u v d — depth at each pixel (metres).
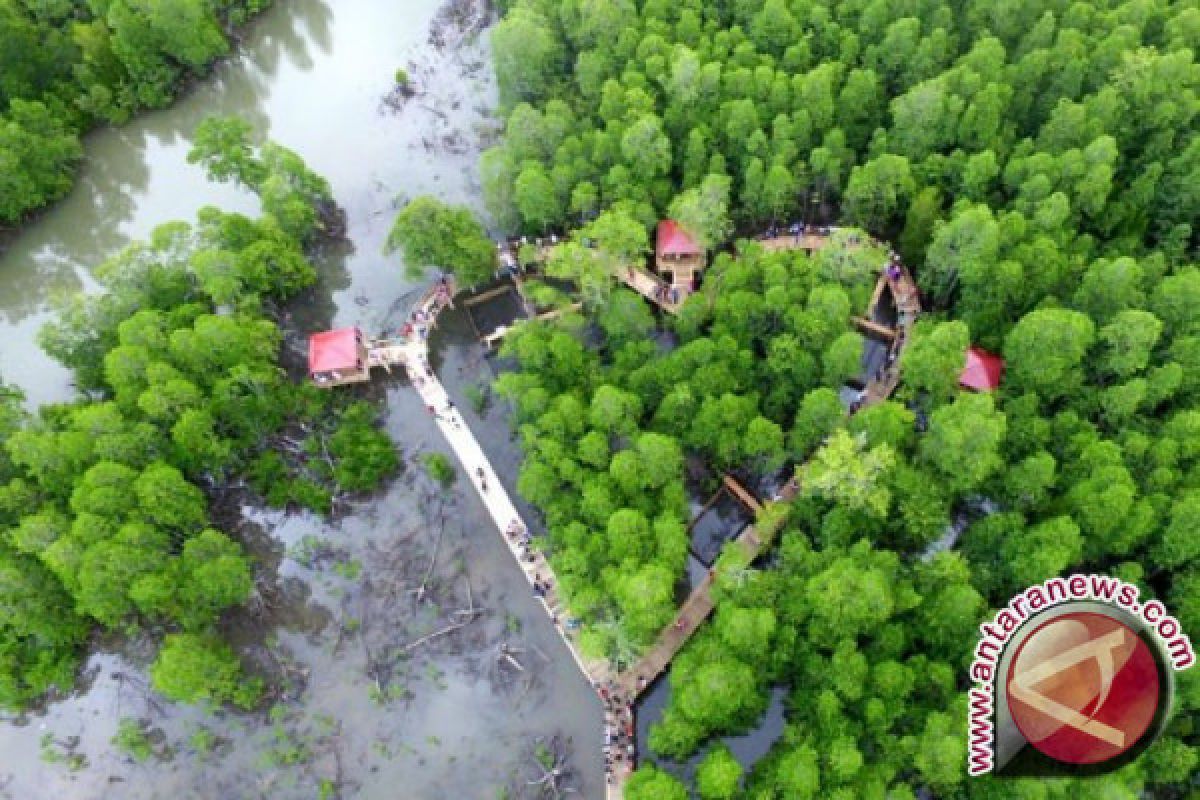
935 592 63.19
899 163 85.31
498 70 105.12
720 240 89.88
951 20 99.06
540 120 93.31
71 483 75.75
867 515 68.06
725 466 78.44
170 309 88.62
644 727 69.06
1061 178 83.75
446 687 72.38
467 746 69.75
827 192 97.06
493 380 89.94
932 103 86.88
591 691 71.38
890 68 97.75
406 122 118.69
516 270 95.56
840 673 59.72
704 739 66.94
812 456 75.31
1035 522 69.00
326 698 72.75
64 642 74.56
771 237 95.19
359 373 89.25
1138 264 79.69
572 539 69.44
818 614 62.56
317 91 124.56
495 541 79.62
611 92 94.75
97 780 70.69
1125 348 72.00
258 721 72.19
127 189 115.50
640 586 62.75
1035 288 78.75
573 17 104.62
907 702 60.34
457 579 77.62
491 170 92.81
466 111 119.12
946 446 67.38
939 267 82.06
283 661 74.62
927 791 61.19
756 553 75.06
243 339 83.75
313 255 103.31
